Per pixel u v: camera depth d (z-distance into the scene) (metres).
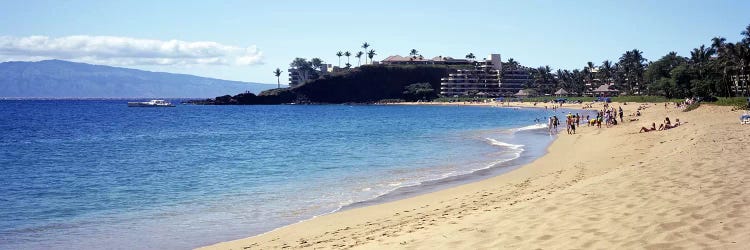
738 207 11.27
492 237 10.80
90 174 31.11
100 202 21.81
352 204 20.14
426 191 22.48
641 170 18.00
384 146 47.41
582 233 10.28
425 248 10.62
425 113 149.75
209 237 15.67
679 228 9.99
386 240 12.07
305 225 16.47
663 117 73.12
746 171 15.97
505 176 25.70
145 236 15.95
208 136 67.38
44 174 31.34
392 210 18.05
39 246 15.02
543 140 49.88
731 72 115.25
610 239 9.68
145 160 39.03
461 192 21.20
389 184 24.92
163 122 107.69
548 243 9.86
